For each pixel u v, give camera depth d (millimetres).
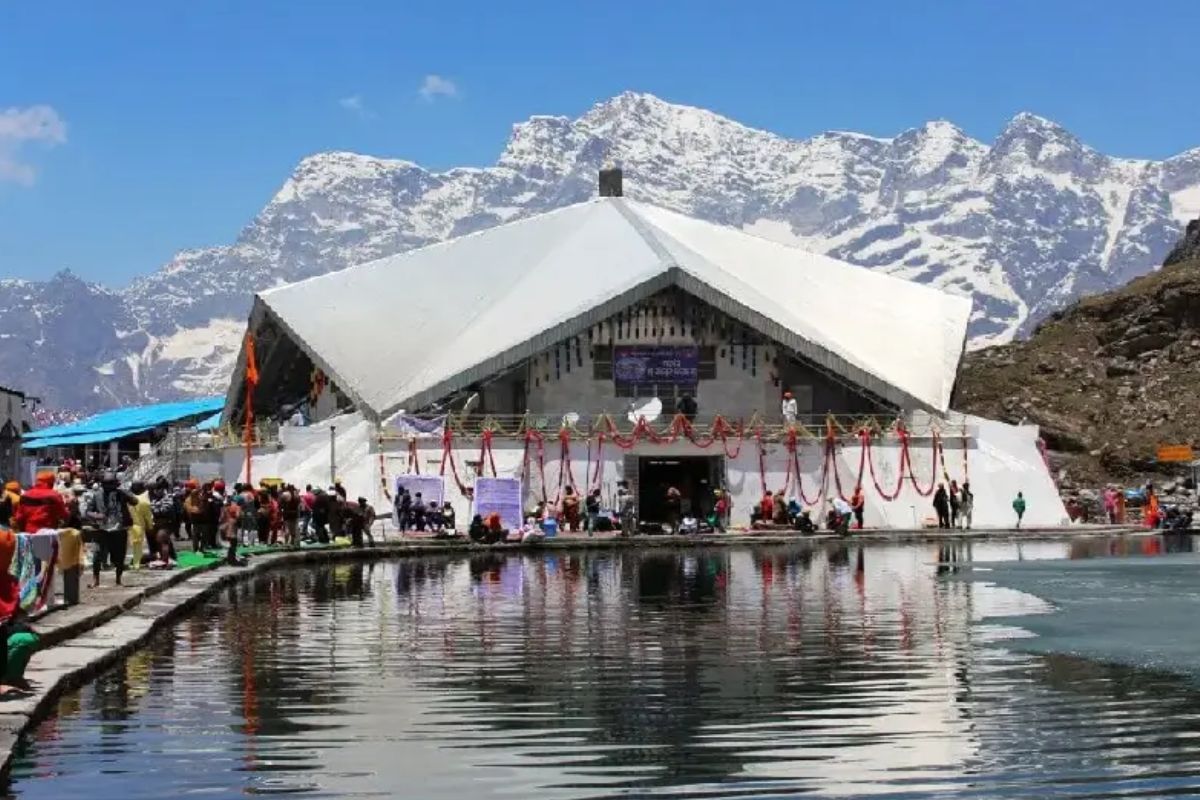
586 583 42625
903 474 71562
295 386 89812
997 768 18578
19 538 25703
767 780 18094
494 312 79250
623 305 75250
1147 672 25109
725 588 40594
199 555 47906
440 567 49938
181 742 19906
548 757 19188
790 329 75000
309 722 21141
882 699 22734
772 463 70625
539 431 69500
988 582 42031
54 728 20719
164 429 105062
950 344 82125
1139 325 110750
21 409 92875
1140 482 94875
